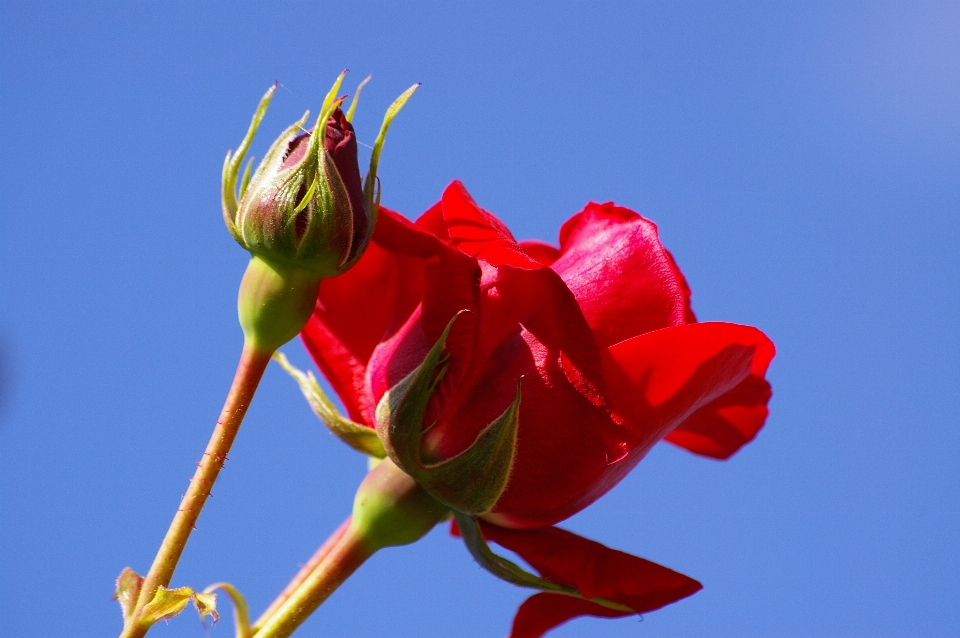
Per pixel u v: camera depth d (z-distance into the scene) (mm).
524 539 507
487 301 500
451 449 497
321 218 483
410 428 494
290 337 490
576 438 495
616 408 493
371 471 508
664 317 502
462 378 497
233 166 490
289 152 488
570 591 506
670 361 494
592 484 500
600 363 492
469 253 502
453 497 497
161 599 471
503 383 497
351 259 489
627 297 504
